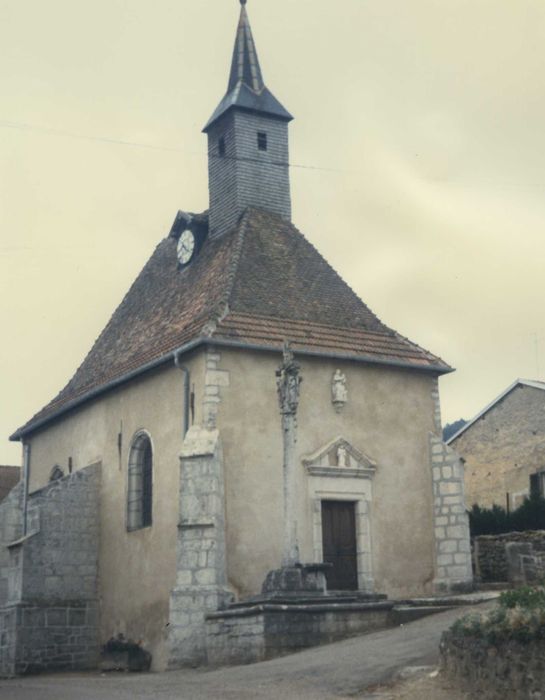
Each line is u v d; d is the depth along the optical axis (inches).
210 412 844.6
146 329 1047.0
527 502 1127.0
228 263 976.3
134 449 957.8
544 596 503.2
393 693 494.6
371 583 885.2
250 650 709.3
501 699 445.7
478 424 1456.7
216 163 1110.4
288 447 792.3
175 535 865.5
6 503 1159.0
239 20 1171.9
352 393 927.7
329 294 999.6
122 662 916.6
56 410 1107.3
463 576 907.4
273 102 1118.4
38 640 938.1
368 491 909.2
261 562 836.6
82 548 983.0
